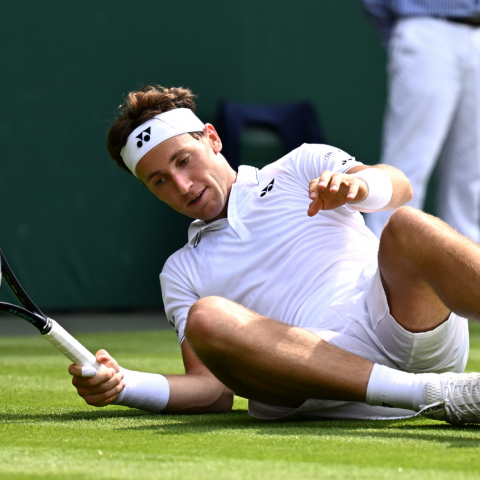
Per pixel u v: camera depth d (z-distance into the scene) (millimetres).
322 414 6246
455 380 5426
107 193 23344
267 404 6199
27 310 6125
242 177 7242
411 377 5531
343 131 25625
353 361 5637
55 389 8656
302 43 25125
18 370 10797
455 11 19734
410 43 19969
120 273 23531
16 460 4598
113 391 6383
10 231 22297
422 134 20266
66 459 4602
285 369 5621
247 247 6941
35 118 22562
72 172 22953
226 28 24328
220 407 7020
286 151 24250
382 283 6023
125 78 23406
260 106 24375
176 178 6961
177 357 12328
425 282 5586
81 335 17125
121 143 7281
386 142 20859
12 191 22328
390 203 6625
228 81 24391
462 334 6359
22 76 22422
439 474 4090
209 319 5684
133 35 23438
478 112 20578
